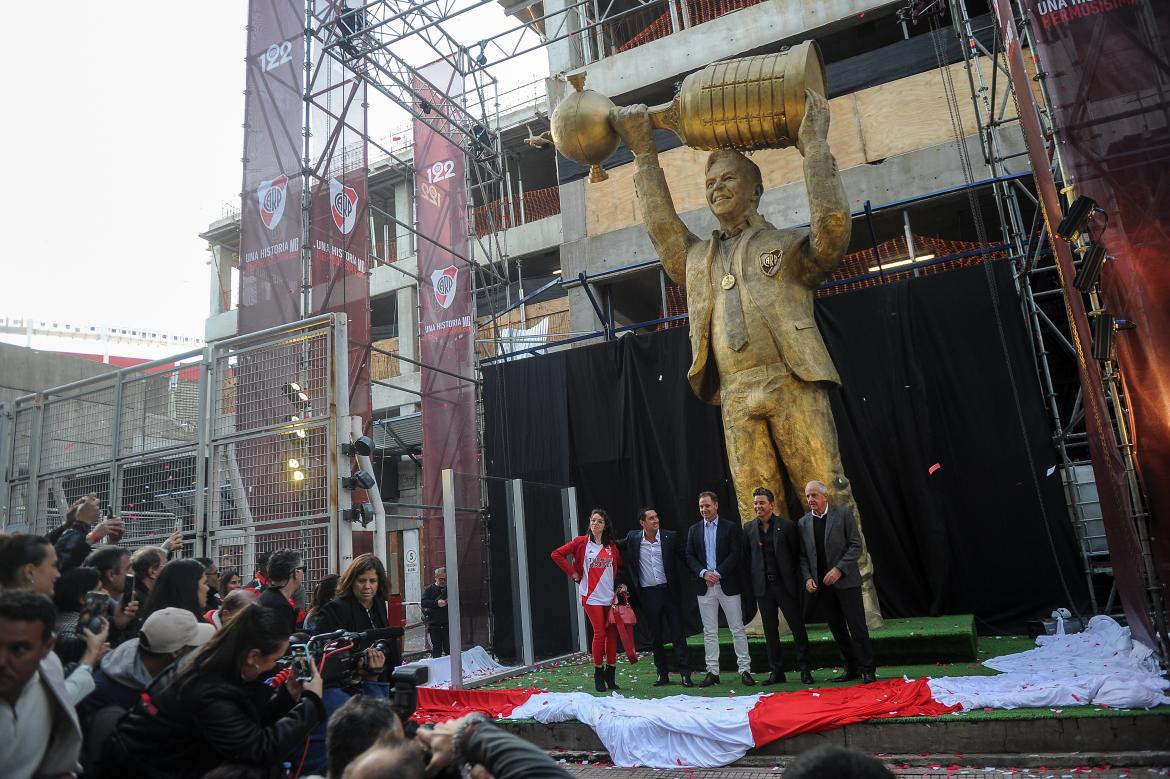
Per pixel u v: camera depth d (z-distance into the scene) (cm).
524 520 974
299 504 715
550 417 1208
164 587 377
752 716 548
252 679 293
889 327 1044
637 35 1852
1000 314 992
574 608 1059
